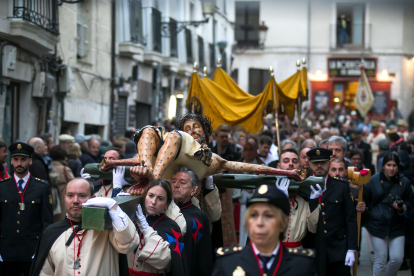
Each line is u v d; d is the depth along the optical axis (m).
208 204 4.80
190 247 3.95
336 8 29.17
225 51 25.67
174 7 19.28
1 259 5.30
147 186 3.71
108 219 3.06
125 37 15.05
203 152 4.19
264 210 2.67
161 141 4.07
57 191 6.80
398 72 29.08
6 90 9.40
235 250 2.90
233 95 8.49
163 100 19.05
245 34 29.22
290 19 29.20
